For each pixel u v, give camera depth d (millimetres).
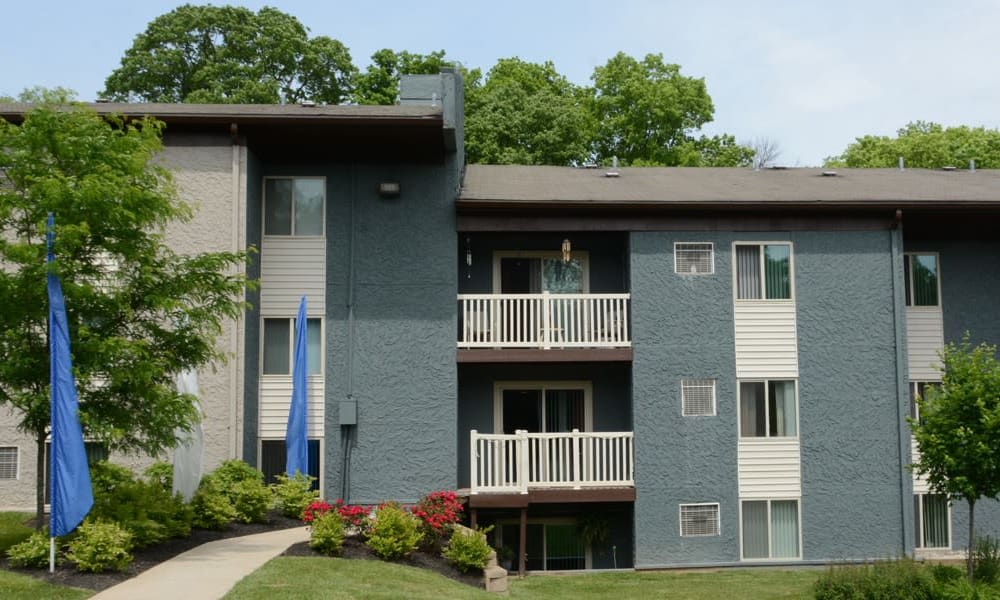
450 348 19328
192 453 16531
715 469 19438
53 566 12414
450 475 19047
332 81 42594
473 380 20844
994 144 44938
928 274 21188
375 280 19453
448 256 19531
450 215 19609
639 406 19438
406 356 19297
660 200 19406
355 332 19297
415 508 16453
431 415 19172
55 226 13289
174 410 14219
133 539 13852
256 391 19141
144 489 15289
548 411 20969
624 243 20656
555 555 20172
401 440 19109
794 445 19594
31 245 13234
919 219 20484
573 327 19672
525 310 19672
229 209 18344
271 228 19578
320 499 18844
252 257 18719
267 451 19266
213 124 18328
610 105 42188
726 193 20359
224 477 17344
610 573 18594
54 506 12500
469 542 15109
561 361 19391
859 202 19625
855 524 19500
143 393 14039
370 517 16344
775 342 19781
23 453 18203
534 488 18969
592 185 21250
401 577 13391
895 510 19547
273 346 19453
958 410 15578
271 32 41031
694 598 15680
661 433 19406
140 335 14734
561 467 19172
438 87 22609
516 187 20797
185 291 14758
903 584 14711
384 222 19578
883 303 19984
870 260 20062
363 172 19688
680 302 19703
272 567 13062
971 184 22062
